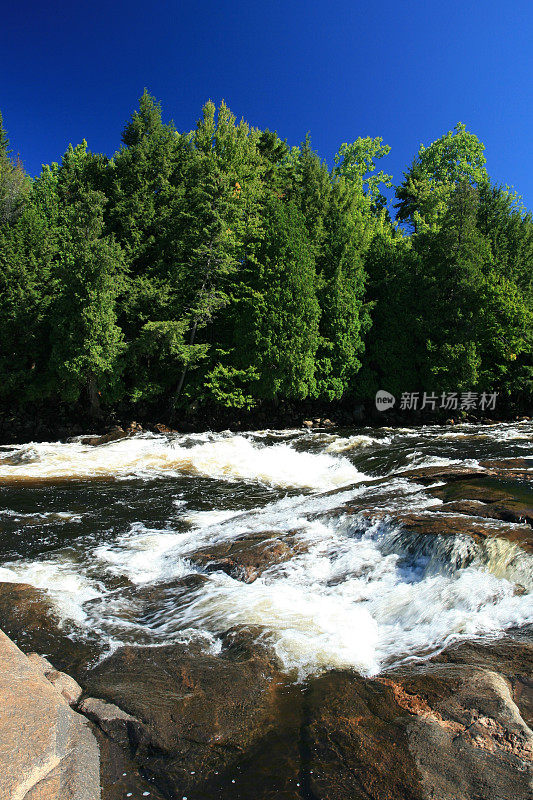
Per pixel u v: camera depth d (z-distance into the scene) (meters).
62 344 24.98
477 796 3.04
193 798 3.22
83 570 7.83
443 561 6.43
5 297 27.38
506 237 36.50
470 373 30.39
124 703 4.17
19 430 26.75
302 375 27.92
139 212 30.19
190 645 5.22
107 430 26.61
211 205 28.20
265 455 18.88
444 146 46.94
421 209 43.09
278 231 28.59
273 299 27.86
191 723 3.92
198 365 27.48
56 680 4.43
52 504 12.22
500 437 20.05
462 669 4.31
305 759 3.51
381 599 6.02
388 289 33.16
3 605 6.25
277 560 7.31
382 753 3.47
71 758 3.43
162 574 7.60
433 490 9.38
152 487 14.45
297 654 4.90
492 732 3.53
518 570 5.79
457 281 31.56
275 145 43.84
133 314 27.44
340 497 10.35
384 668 4.59
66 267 24.98
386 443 19.83
